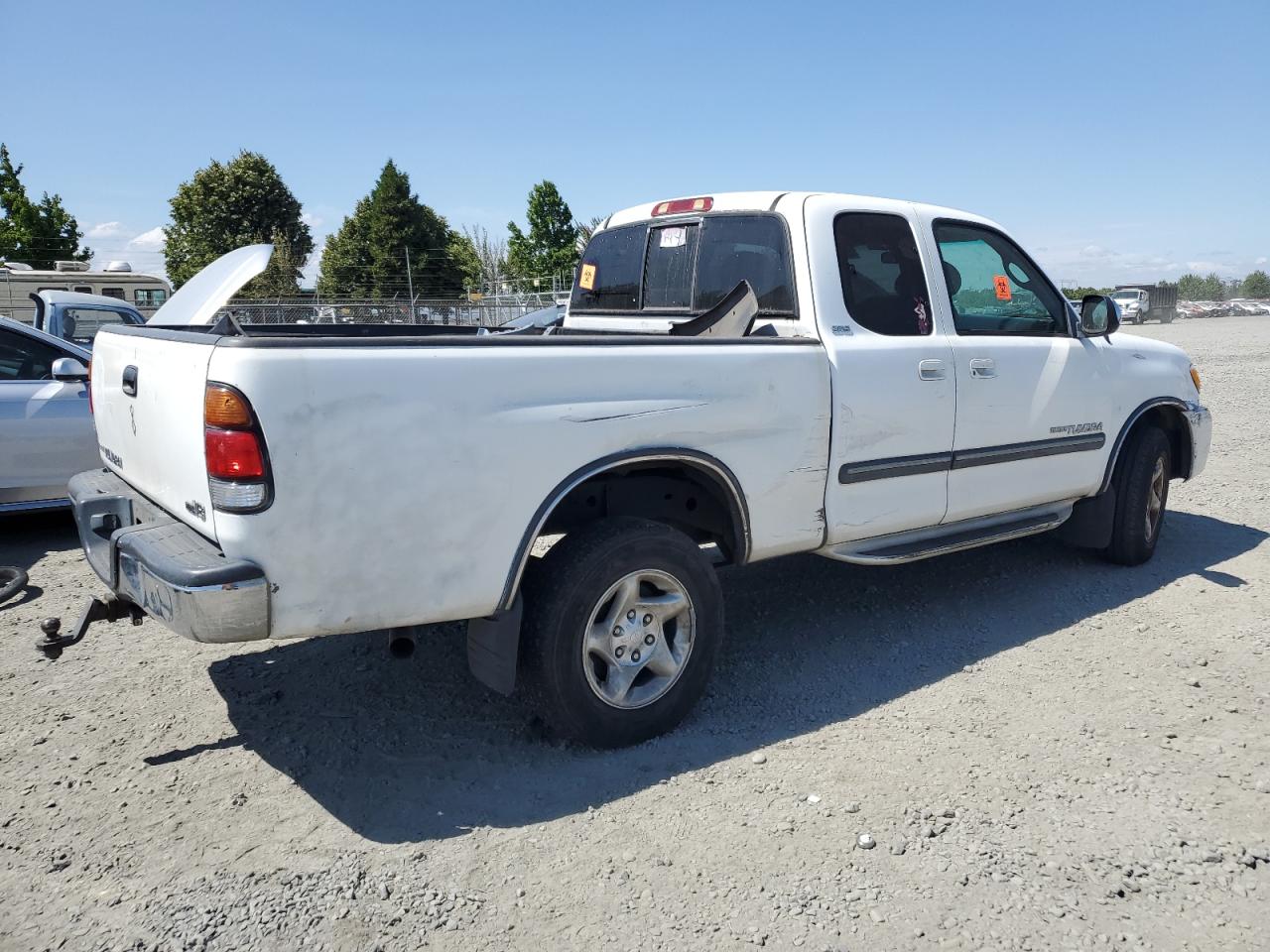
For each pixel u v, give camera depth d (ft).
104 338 12.57
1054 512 16.92
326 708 12.56
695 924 8.22
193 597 8.57
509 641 10.58
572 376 10.35
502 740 11.64
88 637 15.11
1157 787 10.43
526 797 10.30
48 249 121.80
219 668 13.88
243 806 10.14
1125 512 17.97
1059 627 15.40
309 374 8.80
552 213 166.09
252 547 8.77
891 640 14.89
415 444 9.36
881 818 9.84
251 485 8.68
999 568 18.51
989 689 13.04
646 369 10.91
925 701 12.68
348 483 9.07
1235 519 22.52
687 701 11.79
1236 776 10.64
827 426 12.75
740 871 8.98
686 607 11.57
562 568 10.59
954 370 14.21
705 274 14.71
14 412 20.03
